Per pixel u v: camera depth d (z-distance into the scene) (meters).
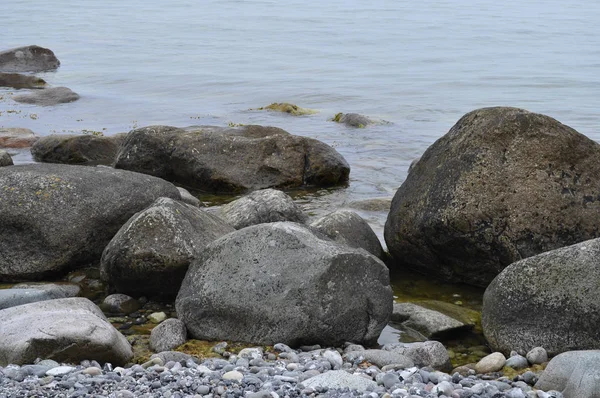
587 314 8.84
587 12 81.62
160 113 26.72
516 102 30.05
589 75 37.03
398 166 19.41
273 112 26.80
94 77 34.75
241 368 8.07
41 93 28.98
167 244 10.60
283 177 17.27
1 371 7.77
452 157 11.67
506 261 11.23
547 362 8.86
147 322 10.17
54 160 19.56
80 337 8.27
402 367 8.38
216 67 38.09
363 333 9.41
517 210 11.18
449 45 49.31
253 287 9.31
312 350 9.08
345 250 9.51
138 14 70.50
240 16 69.31
